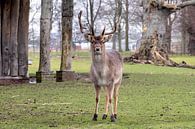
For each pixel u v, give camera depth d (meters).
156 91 20.30
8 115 13.62
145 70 35.00
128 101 16.78
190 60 53.16
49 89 21.03
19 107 15.34
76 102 16.53
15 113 14.00
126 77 27.77
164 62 41.94
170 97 18.11
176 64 41.28
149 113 13.92
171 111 14.34
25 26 24.97
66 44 25.48
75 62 48.31
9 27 24.39
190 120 12.61
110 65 12.36
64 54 25.50
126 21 74.75
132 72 32.62
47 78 26.36
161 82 24.86
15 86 22.53
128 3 78.94
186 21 74.75
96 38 12.16
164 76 29.06
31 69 38.06
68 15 25.34
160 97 18.09
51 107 15.29
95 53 12.09
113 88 12.56
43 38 26.69
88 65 42.66
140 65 40.69
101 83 12.34
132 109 14.78
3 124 12.05
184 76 29.30
